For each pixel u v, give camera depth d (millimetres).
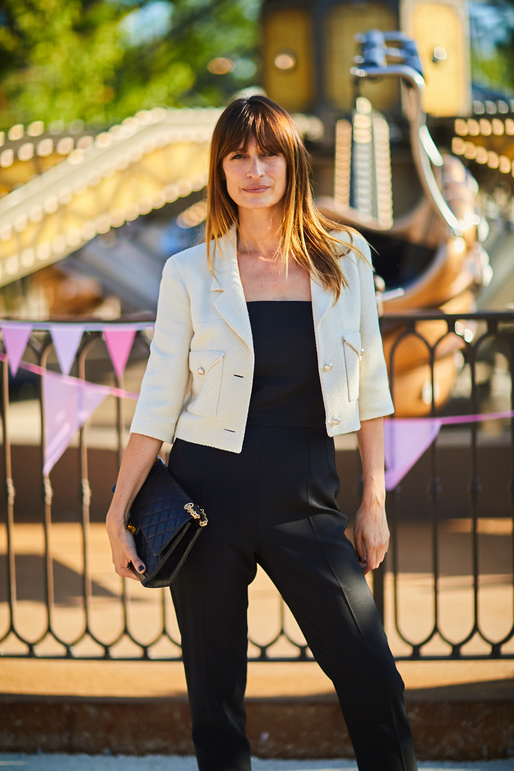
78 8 12766
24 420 7426
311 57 7703
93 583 4547
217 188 2064
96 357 9469
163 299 2105
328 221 2131
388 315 3111
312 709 2900
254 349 1982
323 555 1964
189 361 2082
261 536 1964
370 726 1927
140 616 4000
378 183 6328
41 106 12070
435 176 5609
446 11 7602
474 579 3059
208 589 1982
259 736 2904
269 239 2070
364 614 1957
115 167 7277
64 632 3781
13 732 2977
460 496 5738
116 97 13656
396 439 3121
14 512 6172
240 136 1994
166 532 1933
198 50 17656
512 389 3152
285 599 2010
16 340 3168
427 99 7496
